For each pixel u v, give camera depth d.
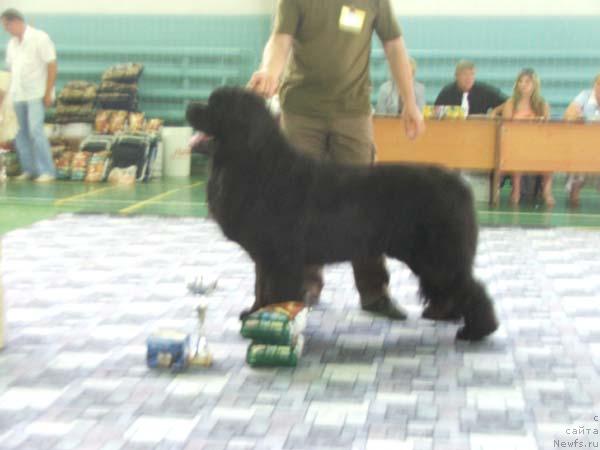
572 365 3.80
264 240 3.74
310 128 4.66
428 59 12.17
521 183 10.55
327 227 3.78
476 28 12.10
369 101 4.79
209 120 3.66
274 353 3.72
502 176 10.79
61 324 4.42
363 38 4.58
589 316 4.69
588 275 5.84
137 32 12.80
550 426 3.06
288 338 3.73
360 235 3.84
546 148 9.59
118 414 3.16
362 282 4.72
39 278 5.54
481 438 2.95
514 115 10.00
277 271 3.84
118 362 3.79
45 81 11.13
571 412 3.21
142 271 5.80
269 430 3.01
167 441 2.90
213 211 3.82
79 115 12.17
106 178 11.55
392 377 3.63
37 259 6.18
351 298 5.13
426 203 3.91
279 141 3.75
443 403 3.30
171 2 12.70
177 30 12.76
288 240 3.75
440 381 3.57
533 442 2.91
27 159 11.50
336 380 3.58
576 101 10.30
